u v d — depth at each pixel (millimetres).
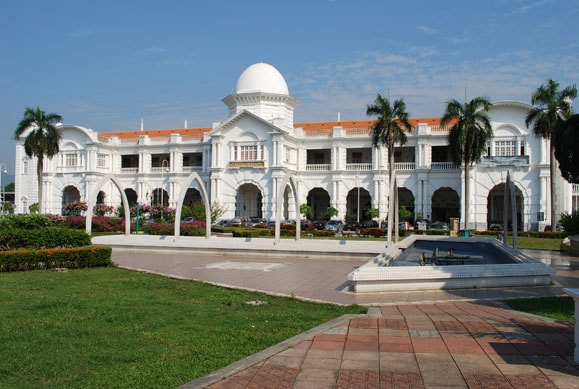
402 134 48906
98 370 7723
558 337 9430
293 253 26062
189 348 8852
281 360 8117
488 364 7922
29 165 72312
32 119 55750
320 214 70250
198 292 14961
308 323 10781
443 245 30438
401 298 14070
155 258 25984
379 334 9719
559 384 7078
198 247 27984
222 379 7242
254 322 10898
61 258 20766
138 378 7324
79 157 68250
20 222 25203
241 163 61156
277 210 27625
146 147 68125
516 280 15969
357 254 25109
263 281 17656
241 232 40250
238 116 61344
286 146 61062
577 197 57844
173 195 66438
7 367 7789
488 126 47031
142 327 10375
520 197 59844
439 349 8719
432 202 65312
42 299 13531
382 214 59656
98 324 10633
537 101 44938
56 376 7469
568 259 25031
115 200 70250
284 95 65312
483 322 10711
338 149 61719
